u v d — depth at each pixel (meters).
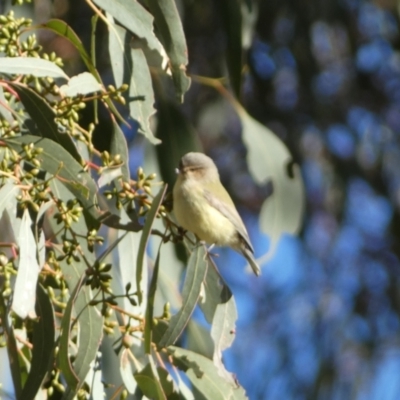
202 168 10.34
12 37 7.93
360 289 18.52
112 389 9.70
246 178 18.62
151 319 7.28
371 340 17.77
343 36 17.38
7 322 7.48
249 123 11.59
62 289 7.71
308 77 16.45
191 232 10.13
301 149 17.36
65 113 7.84
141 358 9.20
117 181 7.97
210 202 10.09
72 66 15.07
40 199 7.39
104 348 9.80
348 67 17.70
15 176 7.42
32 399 7.42
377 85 18.11
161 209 8.29
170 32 8.70
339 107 17.70
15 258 7.82
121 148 8.39
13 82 7.85
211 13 16.00
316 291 18.56
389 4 17.33
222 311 8.62
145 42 8.64
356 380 17.20
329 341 17.80
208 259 8.73
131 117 8.59
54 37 15.04
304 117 17.45
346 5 16.84
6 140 7.57
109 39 8.67
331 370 17.27
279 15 15.95
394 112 18.17
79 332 7.43
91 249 7.59
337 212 17.59
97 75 8.60
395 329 18.02
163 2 8.68
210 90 17.09
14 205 7.81
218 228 10.14
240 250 10.55
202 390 8.56
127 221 7.88
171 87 13.91
